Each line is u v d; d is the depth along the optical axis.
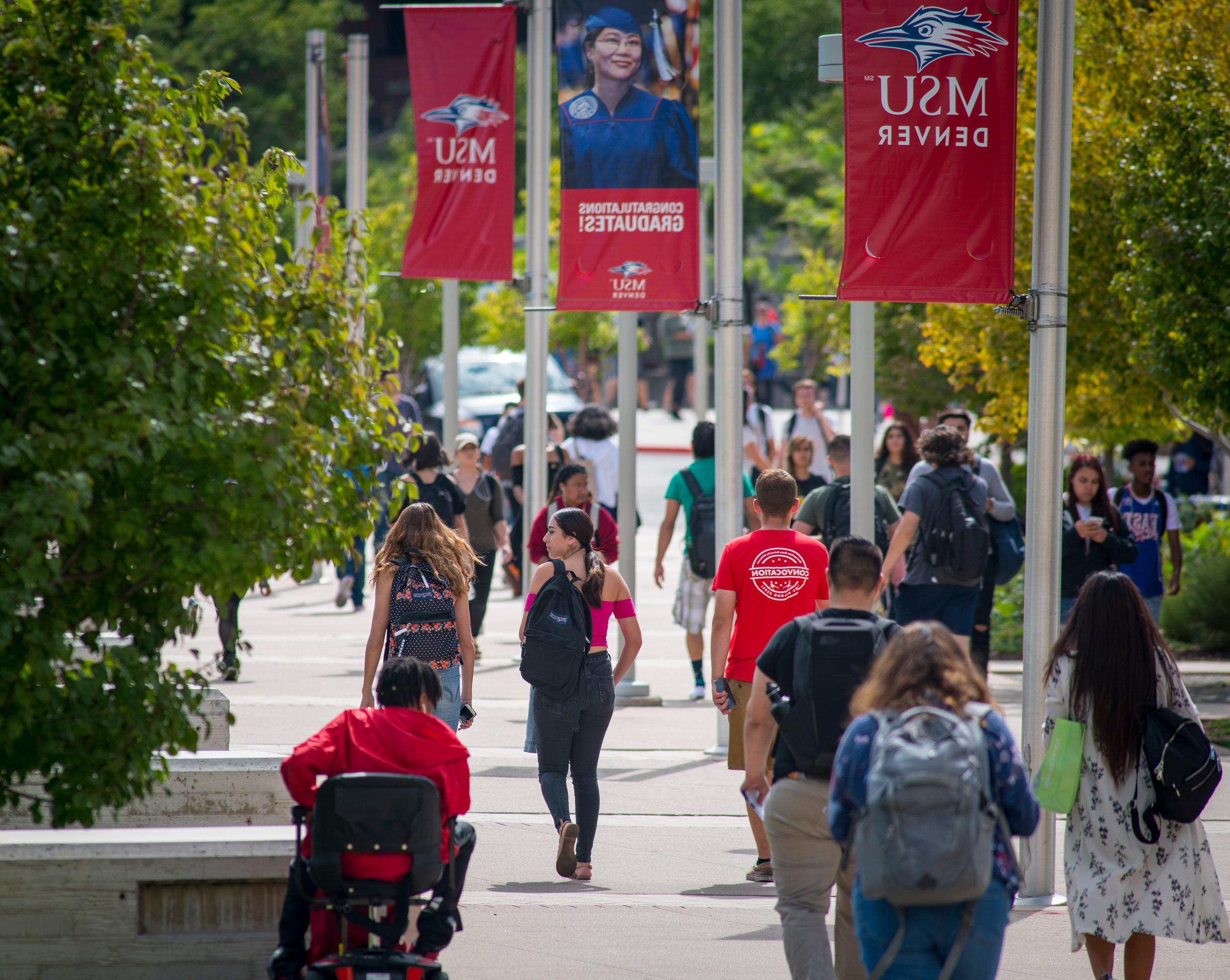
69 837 22.16
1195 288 44.59
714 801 36.66
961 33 29.98
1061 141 29.03
